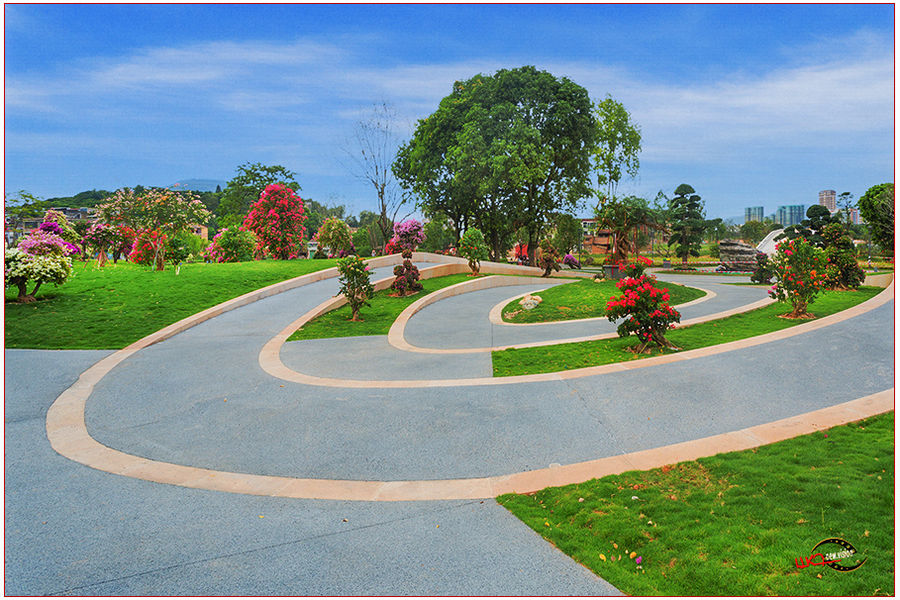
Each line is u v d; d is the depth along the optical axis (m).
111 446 7.55
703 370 9.91
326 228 41.25
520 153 38.06
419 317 17.83
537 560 4.54
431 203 45.97
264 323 16.23
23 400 9.56
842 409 7.71
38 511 5.65
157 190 33.31
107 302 17.73
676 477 5.92
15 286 18.42
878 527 4.61
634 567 4.37
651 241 71.88
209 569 4.53
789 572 4.09
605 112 44.44
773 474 5.76
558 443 7.12
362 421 8.20
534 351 12.18
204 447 7.45
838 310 15.08
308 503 5.73
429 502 5.66
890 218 29.89
